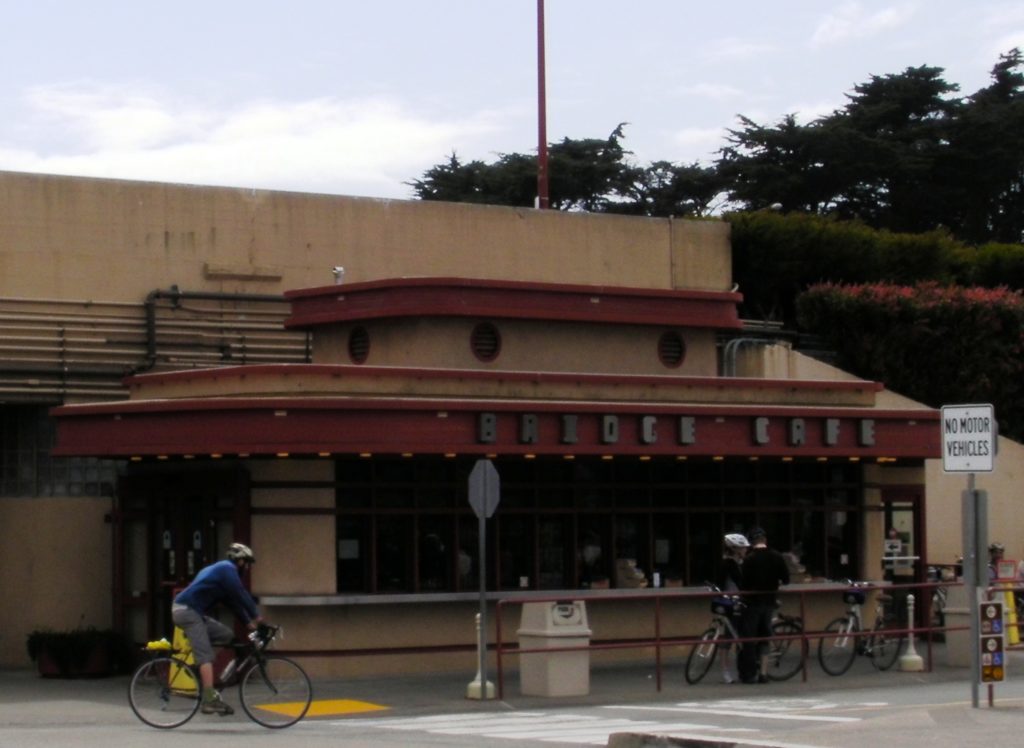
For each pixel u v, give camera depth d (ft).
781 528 92.27
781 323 134.92
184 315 98.53
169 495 83.71
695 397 87.81
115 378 95.40
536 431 78.07
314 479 78.02
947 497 119.34
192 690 60.75
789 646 82.94
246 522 77.71
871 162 218.59
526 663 73.10
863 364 129.08
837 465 94.12
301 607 77.66
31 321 93.35
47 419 93.45
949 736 51.42
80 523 92.53
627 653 86.69
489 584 82.79
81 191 95.96
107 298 96.32
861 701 71.15
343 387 77.56
